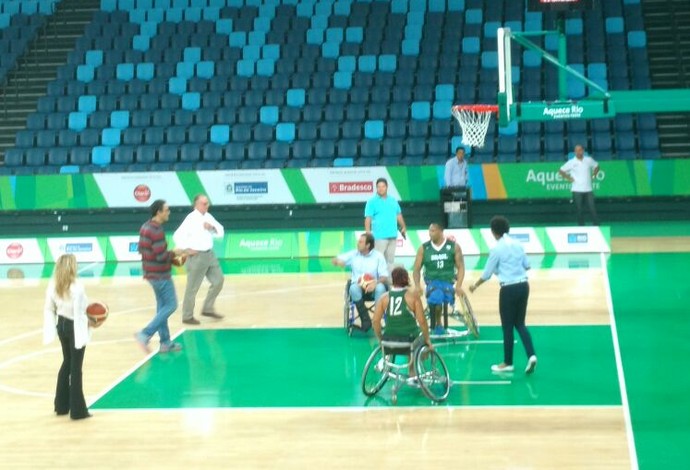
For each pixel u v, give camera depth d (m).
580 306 15.77
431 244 13.71
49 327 10.37
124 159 26.39
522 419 9.98
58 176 25.47
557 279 18.38
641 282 17.69
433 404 10.63
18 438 9.76
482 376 11.77
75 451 9.32
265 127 26.52
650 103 13.92
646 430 9.52
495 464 8.63
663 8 29.09
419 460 8.80
